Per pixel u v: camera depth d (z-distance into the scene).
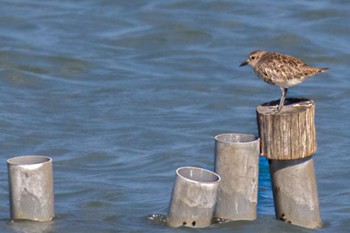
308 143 12.30
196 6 25.67
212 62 22.25
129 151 17.00
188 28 24.27
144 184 15.35
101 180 15.50
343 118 18.84
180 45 23.41
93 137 17.62
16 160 12.81
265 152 12.39
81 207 14.23
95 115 18.84
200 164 16.36
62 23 24.44
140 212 13.98
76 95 20.00
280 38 23.69
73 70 21.56
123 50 23.00
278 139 12.25
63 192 14.91
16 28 24.00
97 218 13.68
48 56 22.11
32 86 20.53
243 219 12.71
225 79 21.14
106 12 25.28
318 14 25.08
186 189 12.27
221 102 19.78
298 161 12.52
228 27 24.39
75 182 15.36
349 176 15.69
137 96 19.98
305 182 12.64
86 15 25.03
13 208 12.73
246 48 23.20
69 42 23.19
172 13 25.17
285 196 12.73
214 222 12.63
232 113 19.22
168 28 24.27
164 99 19.84
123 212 13.98
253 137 12.68
